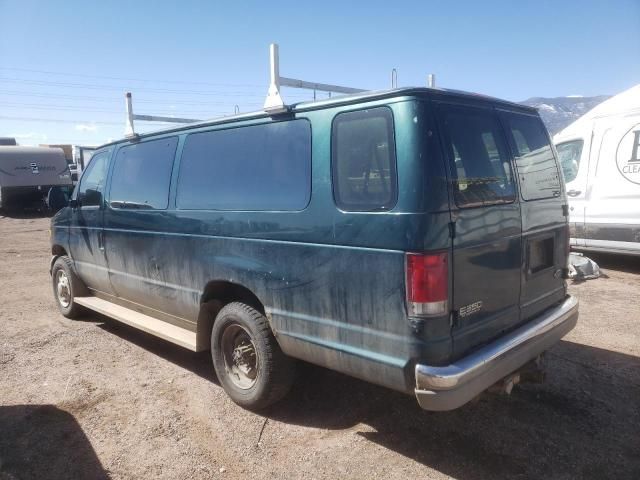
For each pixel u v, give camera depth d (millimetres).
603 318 5832
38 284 8336
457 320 2859
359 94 3027
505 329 3281
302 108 3328
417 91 2844
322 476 3053
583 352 4832
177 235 4219
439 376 2672
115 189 5086
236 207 3703
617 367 4488
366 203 2926
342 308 3049
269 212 3445
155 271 4543
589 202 8328
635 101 7957
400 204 2766
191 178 4156
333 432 3529
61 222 6078
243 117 3771
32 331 5793
